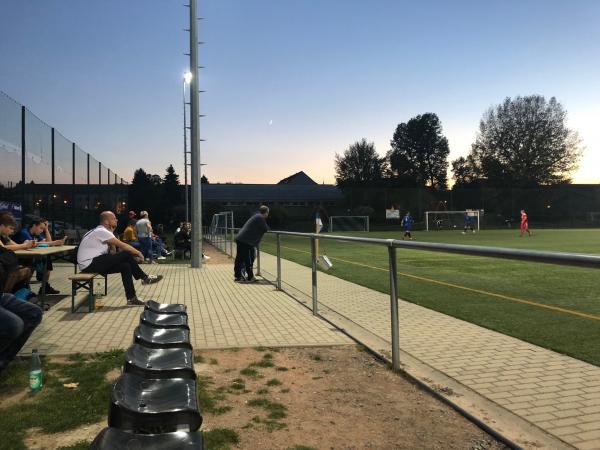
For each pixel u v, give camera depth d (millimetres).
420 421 3611
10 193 12086
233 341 5930
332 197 84250
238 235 11633
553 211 60812
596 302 3369
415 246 4492
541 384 3777
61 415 3631
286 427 3512
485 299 5781
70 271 13938
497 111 76062
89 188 22141
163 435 2094
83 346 5574
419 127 100125
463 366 4668
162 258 19391
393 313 4883
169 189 77375
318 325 6848
